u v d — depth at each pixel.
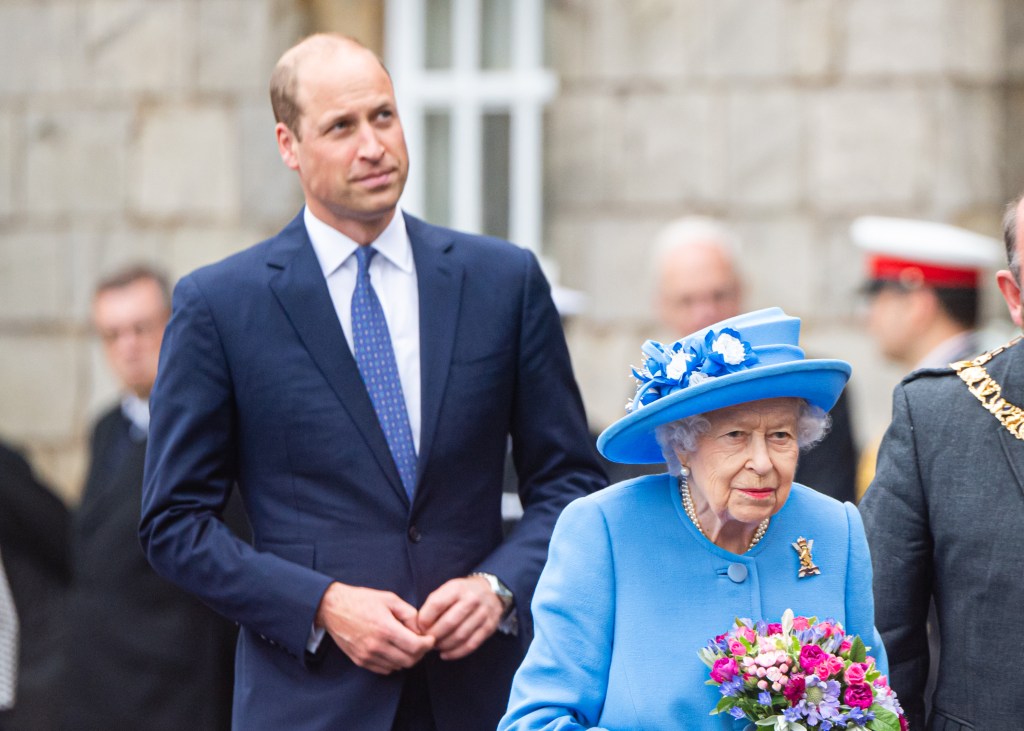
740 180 29.17
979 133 28.19
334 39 15.18
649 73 29.62
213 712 20.95
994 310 27.47
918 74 28.38
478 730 14.90
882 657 12.79
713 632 12.42
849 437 20.22
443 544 14.95
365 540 14.75
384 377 15.08
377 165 14.84
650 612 12.50
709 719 12.20
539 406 15.58
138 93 31.42
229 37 31.17
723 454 12.20
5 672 23.73
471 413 15.12
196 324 15.01
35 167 31.70
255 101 31.08
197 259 31.28
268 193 31.08
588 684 12.45
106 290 22.86
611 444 12.72
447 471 15.01
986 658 12.91
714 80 29.27
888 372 28.39
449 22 31.06
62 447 31.66
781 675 11.79
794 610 12.57
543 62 30.72
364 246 15.27
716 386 11.95
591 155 30.02
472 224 30.84
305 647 14.49
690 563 12.62
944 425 13.45
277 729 14.70
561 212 30.20
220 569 14.65
